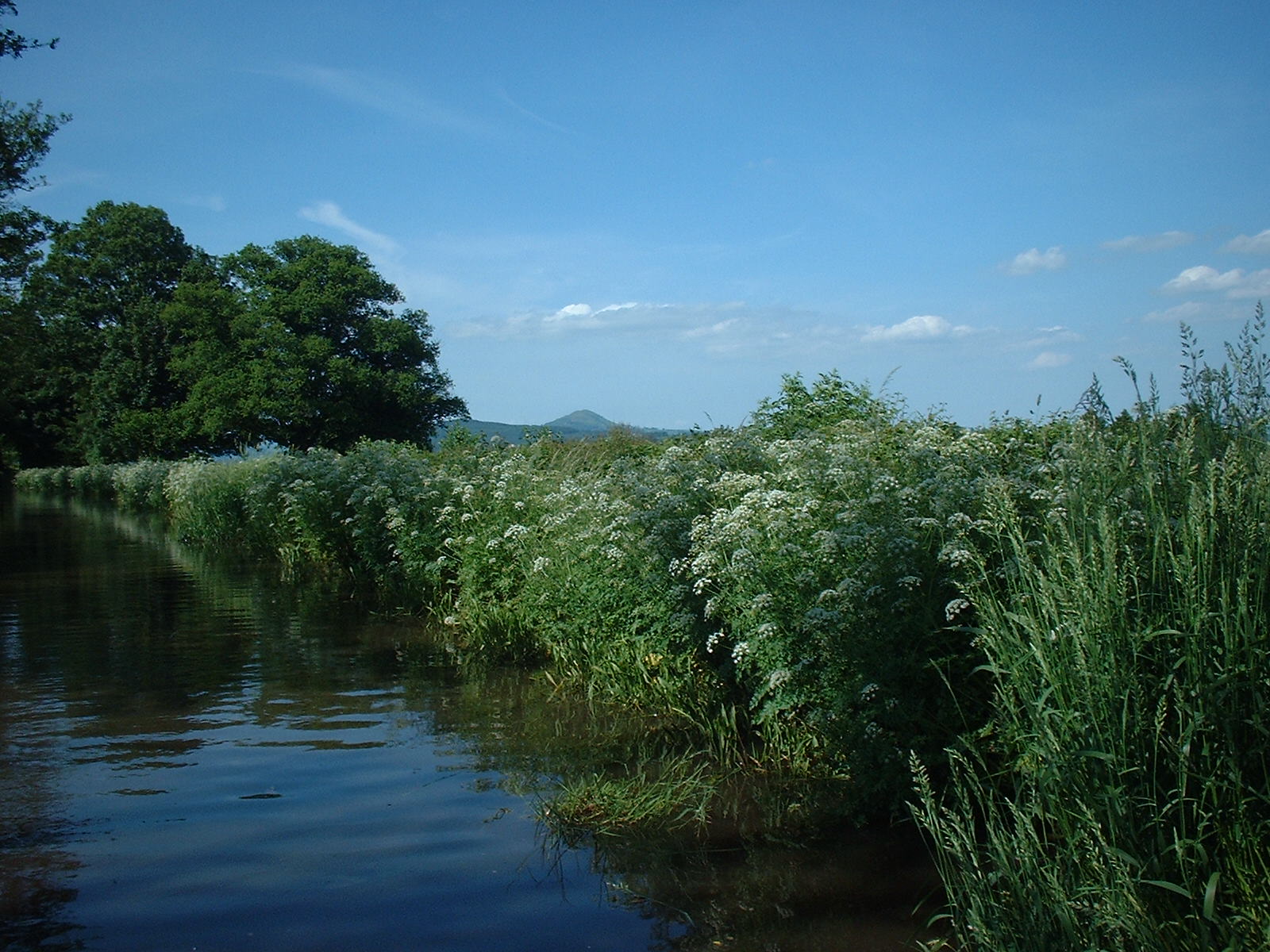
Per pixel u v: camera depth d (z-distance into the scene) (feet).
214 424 119.24
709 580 22.36
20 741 23.18
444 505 43.06
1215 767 12.26
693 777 20.21
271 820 18.04
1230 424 16.07
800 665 18.48
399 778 20.44
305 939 13.50
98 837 17.24
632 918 14.21
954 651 17.80
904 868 15.83
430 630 38.06
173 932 13.70
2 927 13.83
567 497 33.37
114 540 79.05
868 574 17.79
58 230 81.25
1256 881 11.82
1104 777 12.64
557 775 20.61
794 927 13.93
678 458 29.35
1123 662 12.89
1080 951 11.02
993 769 17.28
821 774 20.03
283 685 28.99
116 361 157.99
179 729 24.21
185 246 170.71
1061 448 19.29
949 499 18.93
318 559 58.49
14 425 190.29
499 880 15.55
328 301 121.60
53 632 37.86
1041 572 15.38
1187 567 13.00
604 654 27.63
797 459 23.89
